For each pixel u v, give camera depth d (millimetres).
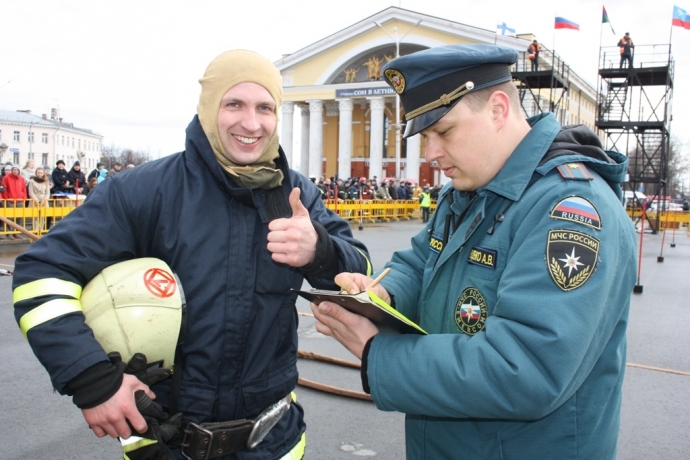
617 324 1622
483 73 1611
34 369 4648
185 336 1719
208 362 1729
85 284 1690
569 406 1576
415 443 1838
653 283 9938
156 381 1634
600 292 1397
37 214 13688
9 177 13430
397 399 1471
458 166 1671
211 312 1729
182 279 1736
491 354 1382
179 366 1734
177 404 1730
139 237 1762
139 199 1732
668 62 20625
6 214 12992
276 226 1721
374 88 45781
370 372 1497
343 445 3502
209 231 1751
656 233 23281
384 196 28344
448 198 1982
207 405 1729
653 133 23375
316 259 1777
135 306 1595
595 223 1455
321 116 48312
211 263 1736
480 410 1399
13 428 3607
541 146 1644
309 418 3877
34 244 1643
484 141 1628
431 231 2066
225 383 1762
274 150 1857
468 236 1686
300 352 5117
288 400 1923
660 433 3697
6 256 10922
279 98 1827
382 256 12336
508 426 1610
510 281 1467
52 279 1576
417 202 29922
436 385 1419
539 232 1486
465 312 1667
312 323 6367
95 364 1494
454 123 1616
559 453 1574
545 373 1347
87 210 1695
